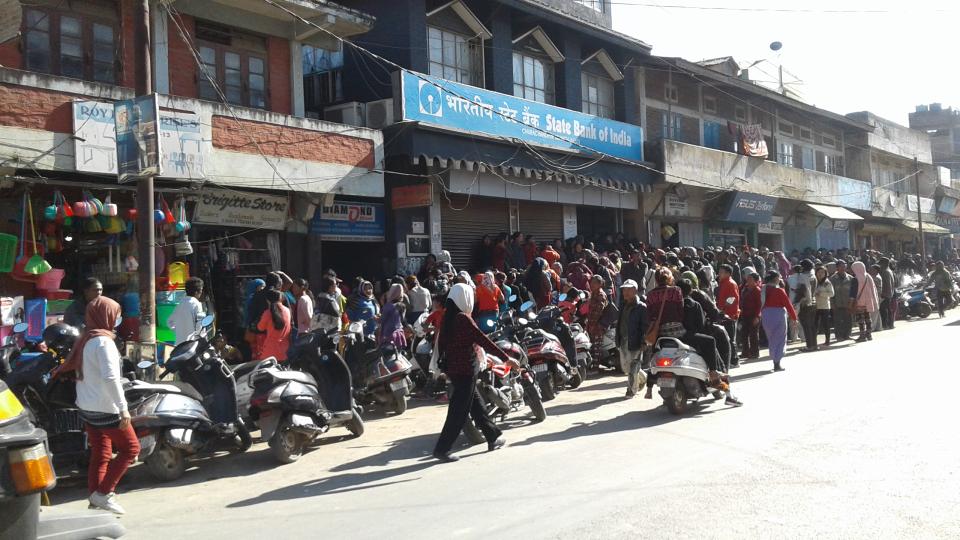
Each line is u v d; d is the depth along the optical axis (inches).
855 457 264.4
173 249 502.3
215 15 537.0
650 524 201.8
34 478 146.8
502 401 332.5
